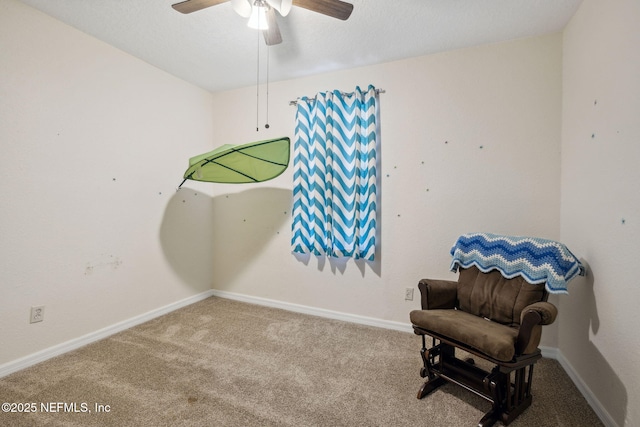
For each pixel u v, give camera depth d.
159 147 2.98
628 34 1.42
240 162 2.56
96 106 2.44
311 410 1.66
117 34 2.36
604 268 1.62
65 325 2.27
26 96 2.02
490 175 2.47
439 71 2.60
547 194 2.31
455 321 1.72
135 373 1.99
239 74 3.07
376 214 2.81
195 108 3.37
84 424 1.52
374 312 2.86
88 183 2.40
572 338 2.02
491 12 2.04
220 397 1.76
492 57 2.44
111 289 2.59
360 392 1.82
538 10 2.01
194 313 3.09
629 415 1.39
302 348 2.37
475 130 2.50
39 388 1.82
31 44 2.04
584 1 1.89
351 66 2.86
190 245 3.36
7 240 1.96
